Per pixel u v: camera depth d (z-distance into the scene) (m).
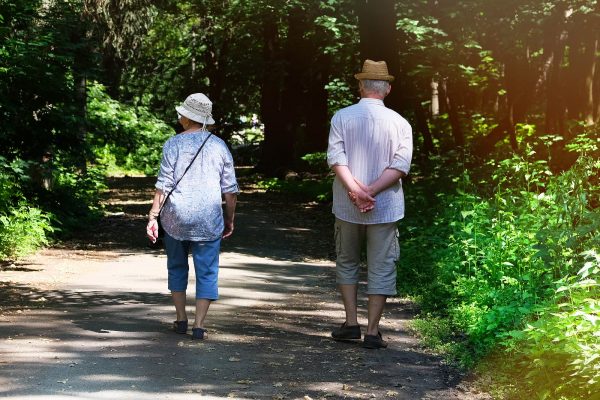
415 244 13.17
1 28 14.63
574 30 23.89
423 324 8.70
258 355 7.23
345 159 7.73
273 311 9.59
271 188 33.12
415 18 24.67
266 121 37.94
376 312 7.75
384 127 7.73
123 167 44.91
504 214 10.84
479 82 32.38
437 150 31.45
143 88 48.25
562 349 5.70
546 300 7.80
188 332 8.08
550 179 11.70
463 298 9.54
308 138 38.69
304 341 7.94
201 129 7.94
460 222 11.73
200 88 42.91
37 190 17.56
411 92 28.39
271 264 14.20
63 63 15.68
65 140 16.44
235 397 5.89
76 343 7.39
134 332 7.97
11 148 15.80
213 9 38.72
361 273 13.00
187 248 7.97
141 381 6.21
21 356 6.84
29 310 8.98
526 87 29.17
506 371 6.57
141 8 37.69
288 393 6.04
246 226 20.62
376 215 7.71
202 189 7.75
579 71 26.94
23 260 13.62
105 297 10.01
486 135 30.50
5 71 14.70
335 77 34.94
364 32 21.95
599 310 5.94
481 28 24.56
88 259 14.05
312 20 26.80
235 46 38.31
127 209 24.23
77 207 19.05
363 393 6.13
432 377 6.70
